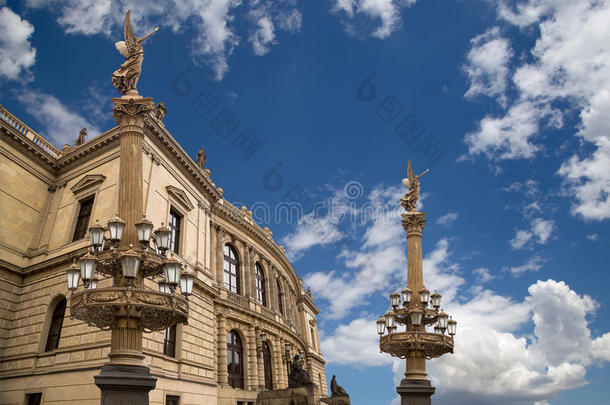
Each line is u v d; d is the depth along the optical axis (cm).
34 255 3184
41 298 2958
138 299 1286
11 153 3244
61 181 3469
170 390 2727
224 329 3706
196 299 3341
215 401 3262
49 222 3312
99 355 2452
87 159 3366
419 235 2373
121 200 1502
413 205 2456
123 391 1216
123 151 1564
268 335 4441
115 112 1617
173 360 2895
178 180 3462
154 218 3006
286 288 5544
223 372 3550
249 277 4488
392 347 2105
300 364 3184
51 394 2530
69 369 2512
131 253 1327
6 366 2856
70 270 1427
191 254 3438
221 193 4300
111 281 2570
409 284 2262
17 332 2945
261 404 3078
